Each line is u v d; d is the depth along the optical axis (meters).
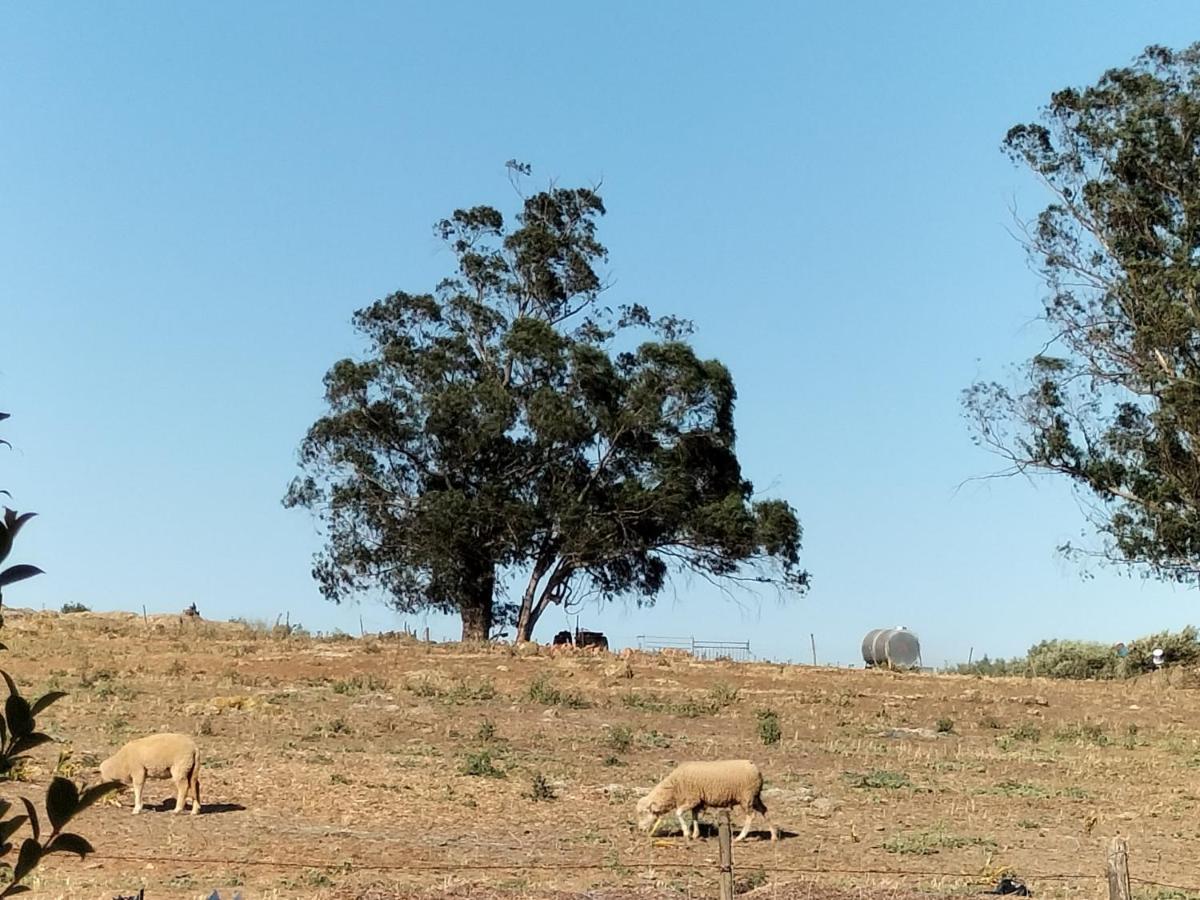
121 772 19.59
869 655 54.31
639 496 55.22
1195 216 50.53
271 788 22.22
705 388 56.22
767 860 18.56
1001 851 20.30
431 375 56.19
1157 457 49.62
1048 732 35.94
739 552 56.44
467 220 60.19
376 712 32.88
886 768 29.00
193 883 15.38
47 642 41.28
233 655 41.09
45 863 16.03
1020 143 52.53
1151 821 23.94
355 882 15.74
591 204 61.12
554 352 56.91
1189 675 47.22
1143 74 51.81
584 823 21.00
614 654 46.47
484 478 56.62
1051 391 51.03
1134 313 50.78
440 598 56.50
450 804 21.94
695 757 29.48
